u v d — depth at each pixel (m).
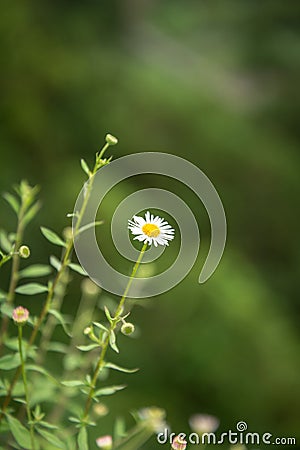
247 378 1.25
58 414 0.74
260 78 2.34
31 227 1.25
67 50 1.80
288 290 1.64
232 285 1.38
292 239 1.79
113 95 1.77
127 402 1.09
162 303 1.30
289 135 2.14
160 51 2.55
